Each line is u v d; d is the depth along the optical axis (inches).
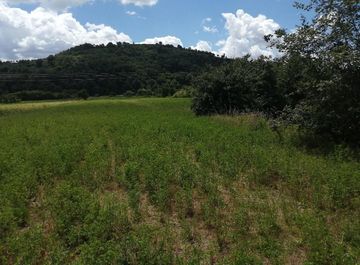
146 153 594.9
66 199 400.8
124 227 347.9
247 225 345.7
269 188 465.4
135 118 1220.5
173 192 436.5
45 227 362.3
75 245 319.9
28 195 440.8
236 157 573.0
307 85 687.1
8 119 1569.9
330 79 636.1
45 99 3698.3
